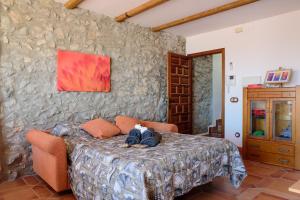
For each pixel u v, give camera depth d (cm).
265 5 349
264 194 259
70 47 353
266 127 374
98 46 385
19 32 305
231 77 451
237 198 250
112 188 197
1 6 292
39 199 250
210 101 631
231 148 282
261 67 410
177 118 506
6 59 296
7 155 300
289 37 377
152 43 468
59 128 318
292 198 248
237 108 442
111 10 373
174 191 210
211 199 248
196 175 234
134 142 271
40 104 324
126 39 424
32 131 297
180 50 525
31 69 316
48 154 266
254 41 420
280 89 356
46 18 329
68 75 348
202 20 417
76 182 242
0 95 292
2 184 289
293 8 361
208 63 620
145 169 188
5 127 297
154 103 475
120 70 416
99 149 244
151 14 389
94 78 377
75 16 358
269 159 370
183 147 253
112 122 386
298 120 339
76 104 360
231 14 386
